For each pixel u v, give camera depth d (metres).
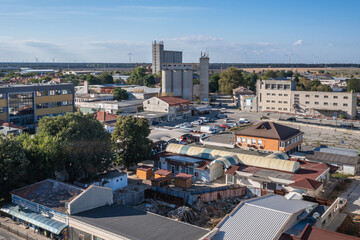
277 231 35.78
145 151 71.44
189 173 70.00
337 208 49.53
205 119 137.38
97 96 170.75
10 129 91.12
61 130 60.31
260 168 65.88
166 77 187.00
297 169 63.88
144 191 57.94
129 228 40.09
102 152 62.22
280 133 80.94
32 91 112.94
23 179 55.78
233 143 86.88
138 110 149.00
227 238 35.59
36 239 43.94
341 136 110.44
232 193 58.81
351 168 72.12
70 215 43.56
